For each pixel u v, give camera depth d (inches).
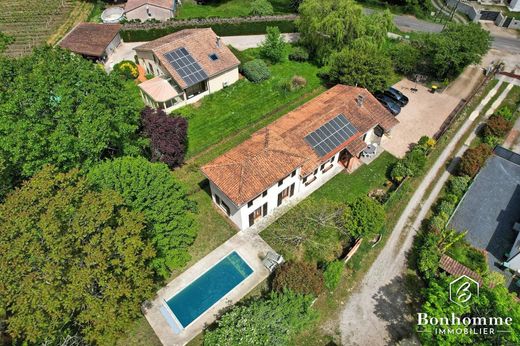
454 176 1700.3
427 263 1299.2
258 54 2417.6
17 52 2426.2
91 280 945.5
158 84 1927.9
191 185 1619.1
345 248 1391.5
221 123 1903.3
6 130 1150.3
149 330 1185.4
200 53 2023.9
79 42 2276.1
